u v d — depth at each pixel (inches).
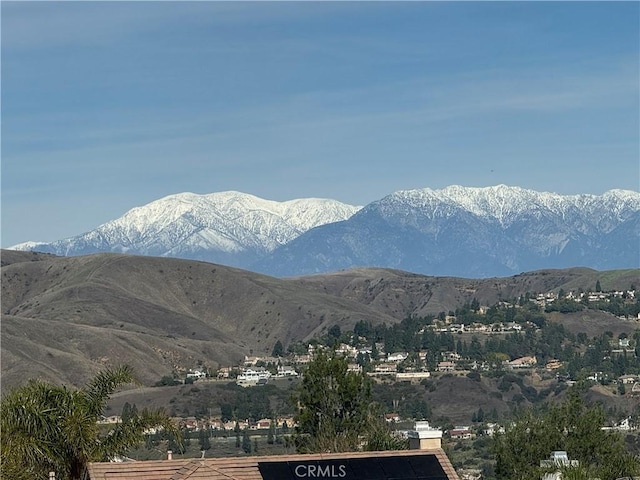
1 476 1556.3
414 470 1416.1
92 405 1686.8
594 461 2137.1
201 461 1378.0
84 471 1552.7
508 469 2148.1
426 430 1498.5
